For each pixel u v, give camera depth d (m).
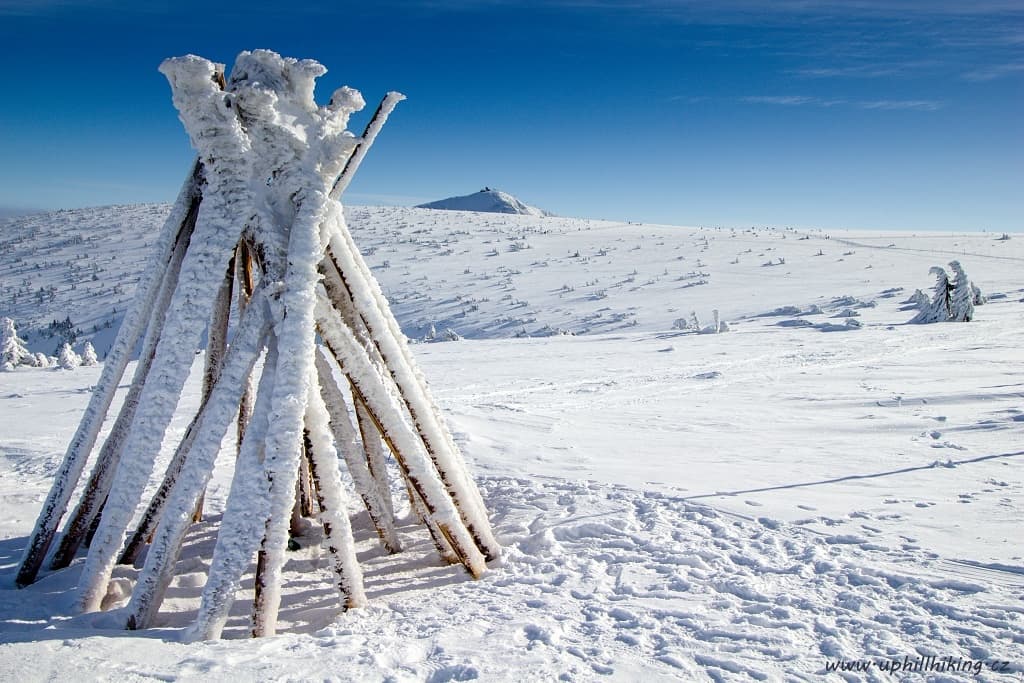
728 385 13.11
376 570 4.51
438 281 53.62
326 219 4.06
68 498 4.37
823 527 4.63
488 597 3.72
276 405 3.56
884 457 6.80
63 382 15.47
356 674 2.71
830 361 15.85
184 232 4.40
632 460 7.04
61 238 91.19
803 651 2.94
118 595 3.96
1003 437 7.40
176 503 3.58
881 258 50.22
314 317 3.91
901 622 3.20
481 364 17.12
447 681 2.71
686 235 76.81
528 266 58.22
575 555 4.34
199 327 3.85
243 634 3.46
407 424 4.12
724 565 4.02
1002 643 2.96
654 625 3.24
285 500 3.46
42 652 2.86
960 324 22.56
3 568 4.59
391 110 4.40
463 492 4.31
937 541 4.26
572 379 14.45
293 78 4.17
